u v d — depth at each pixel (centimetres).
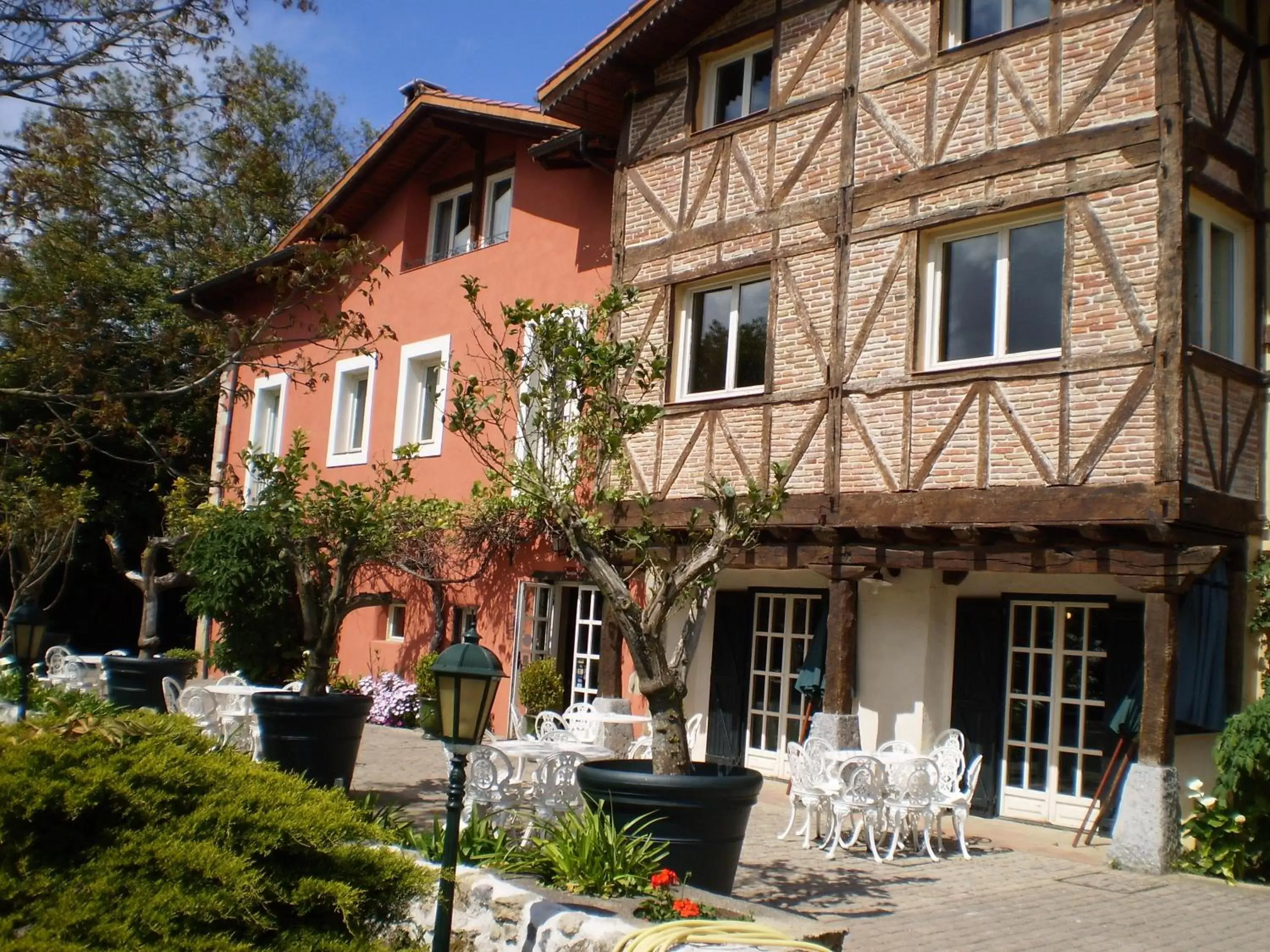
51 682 1189
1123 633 958
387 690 1552
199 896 383
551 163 1423
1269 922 704
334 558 1154
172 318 1541
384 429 1706
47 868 386
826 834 917
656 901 493
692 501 1125
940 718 1057
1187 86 878
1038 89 949
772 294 1109
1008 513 909
